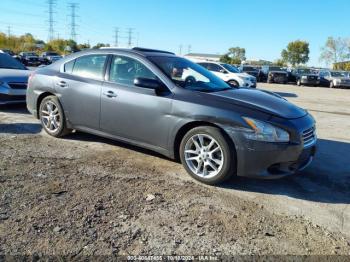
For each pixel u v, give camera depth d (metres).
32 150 5.21
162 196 3.88
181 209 3.61
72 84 5.49
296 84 30.39
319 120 9.62
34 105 6.15
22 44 80.75
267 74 32.12
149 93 4.66
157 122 4.60
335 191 4.37
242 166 4.06
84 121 5.44
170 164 4.93
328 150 6.28
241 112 4.08
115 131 5.09
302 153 4.20
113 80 5.09
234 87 5.28
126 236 3.05
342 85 27.66
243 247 3.00
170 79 4.65
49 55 49.41
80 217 3.30
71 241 2.92
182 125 4.39
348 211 3.83
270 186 4.39
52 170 4.45
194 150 4.41
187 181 4.37
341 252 3.01
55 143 5.64
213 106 4.21
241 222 3.43
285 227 3.39
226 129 4.07
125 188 4.04
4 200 3.54
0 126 6.56
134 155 5.23
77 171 4.47
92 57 5.45
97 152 5.29
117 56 5.16
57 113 5.84
